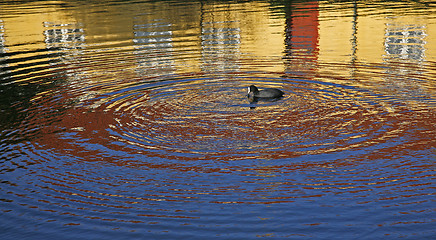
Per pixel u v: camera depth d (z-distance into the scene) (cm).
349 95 1149
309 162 832
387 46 1588
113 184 789
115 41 1816
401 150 858
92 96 1216
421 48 1539
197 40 1775
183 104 1136
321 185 760
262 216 689
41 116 1097
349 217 679
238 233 654
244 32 1889
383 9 2286
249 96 1152
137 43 1767
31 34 2006
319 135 936
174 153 889
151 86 1273
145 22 2145
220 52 1596
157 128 1002
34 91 1273
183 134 969
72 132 1000
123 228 676
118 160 870
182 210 711
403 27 1852
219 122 1022
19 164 870
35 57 1639
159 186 778
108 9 2512
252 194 743
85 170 840
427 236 632
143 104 1147
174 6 2536
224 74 1356
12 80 1381
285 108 1084
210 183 780
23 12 2552
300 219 679
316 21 2050
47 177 821
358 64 1403
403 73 1299
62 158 887
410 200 711
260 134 953
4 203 746
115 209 720
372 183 758
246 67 1416
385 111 1039
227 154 877
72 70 1455
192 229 666
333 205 706
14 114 1115
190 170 823
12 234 673
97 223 689
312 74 1328
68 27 2102
